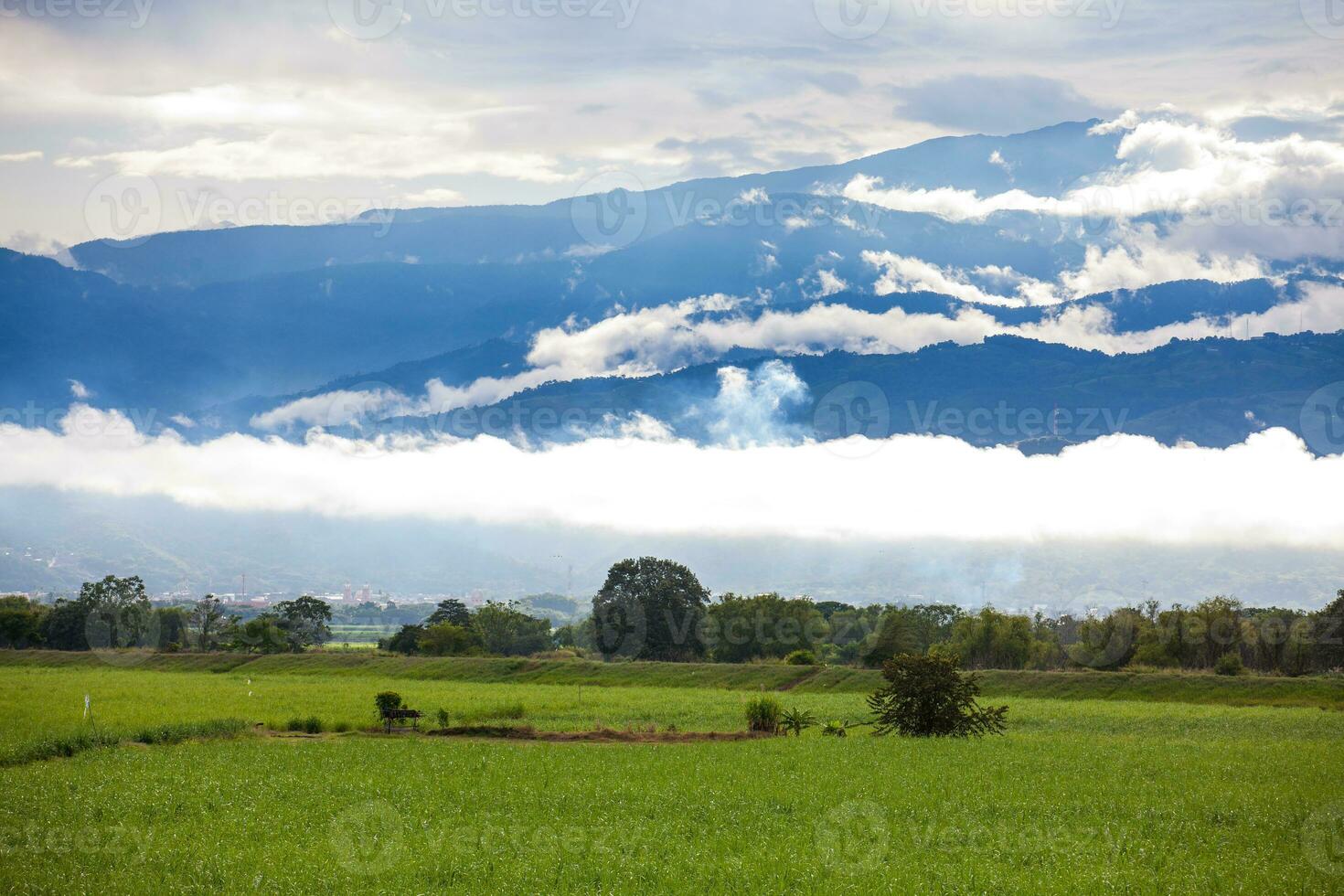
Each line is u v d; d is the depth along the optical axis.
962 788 37.84
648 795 35.69
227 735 53.31
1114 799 36.16
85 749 46.78
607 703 81.38
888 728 59.00
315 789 36.34
